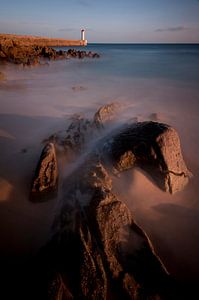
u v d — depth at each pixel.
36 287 2.92
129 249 3.36
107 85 16.91
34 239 3.82
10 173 5.16
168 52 63.00
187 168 5.91
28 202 4.46
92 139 6.82
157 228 4.18
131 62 34.66
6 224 4.03
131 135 5.32
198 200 4.84
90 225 3.49
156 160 4.88
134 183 4.91
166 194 4.86
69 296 2.83
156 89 15.39
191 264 3.63
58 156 5.53
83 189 4.15
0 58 27.31
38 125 8.25
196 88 15.42
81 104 11.36
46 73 22.70
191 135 7.72
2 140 6.88
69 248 3.25
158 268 3.18
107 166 5.15
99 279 2.96
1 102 11.13
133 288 2.97
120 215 3.66
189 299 3.04
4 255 3.56
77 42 101.88
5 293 2.99
